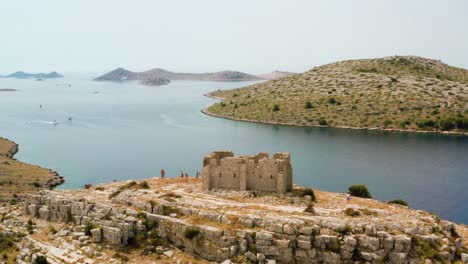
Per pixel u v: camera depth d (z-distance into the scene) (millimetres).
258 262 70562
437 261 67812
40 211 95375
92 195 96062
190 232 75938
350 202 87562
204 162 92625
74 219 89188
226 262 70875
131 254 78188
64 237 85125
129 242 80812
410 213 81188
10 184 175750
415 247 69312
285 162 88750
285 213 77688
